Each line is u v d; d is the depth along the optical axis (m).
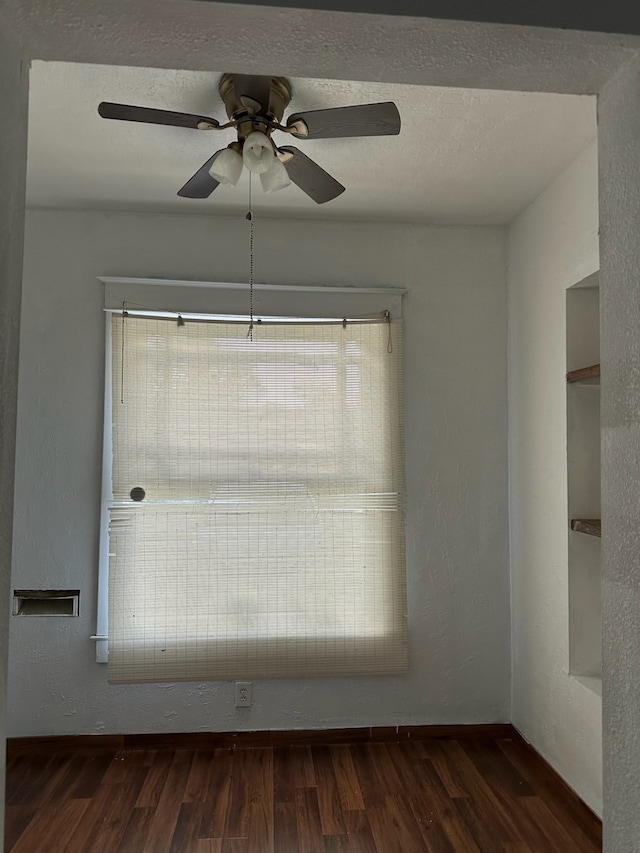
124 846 2.38
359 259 3.42
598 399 2.81
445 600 3.38
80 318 3.28
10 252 0.86
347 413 3.35
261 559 3.27
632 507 0.90
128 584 3.19
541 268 3.06
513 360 3.40
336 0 0.82
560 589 2.85
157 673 3.19
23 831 2.47
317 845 2.39
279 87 2.13
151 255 3.33
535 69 0.95
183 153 2.70
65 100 2.30
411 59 0.93
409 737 3.32
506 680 3.39
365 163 2.77
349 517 3.32
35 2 0.80
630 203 0.92
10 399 0.86
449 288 3.45
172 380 3.27
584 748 2.62
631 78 0.92
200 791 2.79
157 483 3.23
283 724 3.28
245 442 3.30
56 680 3.19
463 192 3.07
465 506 3.40
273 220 3.39
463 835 2.45
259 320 3.34
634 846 0.88
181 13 0.82
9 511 0.86
